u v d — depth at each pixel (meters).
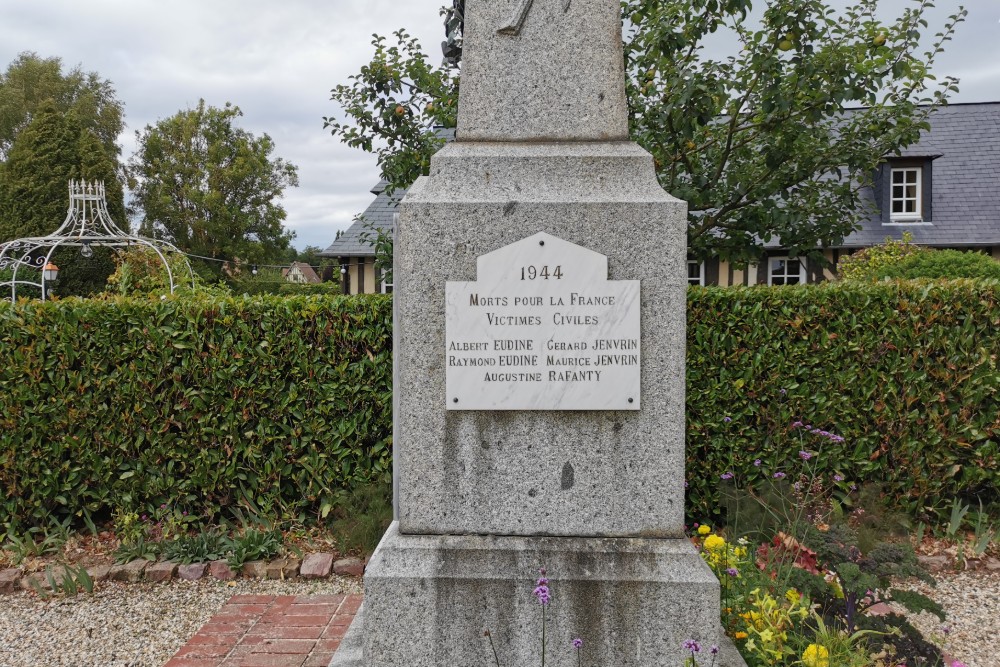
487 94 2.68
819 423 5.19
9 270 19.97
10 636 3.83
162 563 4.66
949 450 5.20
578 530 2.54
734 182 6.05
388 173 6.73
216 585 4.50
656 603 2.43
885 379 5.18
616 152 2.61
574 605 2.43
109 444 5.14
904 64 5.62
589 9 2.66
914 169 17.98
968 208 18.03
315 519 5.32
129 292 11.18
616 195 2.53
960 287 5.18
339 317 5.21
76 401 5.13
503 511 2.55
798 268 17.14
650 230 2.50
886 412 5.16
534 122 2.67
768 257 16.62
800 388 5.19
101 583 4.51
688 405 5.24
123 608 4.16
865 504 4.91
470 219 2.51
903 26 5.73
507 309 2.52
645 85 5.97
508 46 2.67
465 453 2.54
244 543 4.77
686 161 6.12
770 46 5.78
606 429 2.53
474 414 2.54
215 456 5.18
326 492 5.23
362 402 5.22
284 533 5.16
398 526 2.67
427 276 2.53
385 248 6.74
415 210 2.52
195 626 3.93
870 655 2.48
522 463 2.54
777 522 4.23
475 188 2.57
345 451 5.19
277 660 3.38
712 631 2.42
